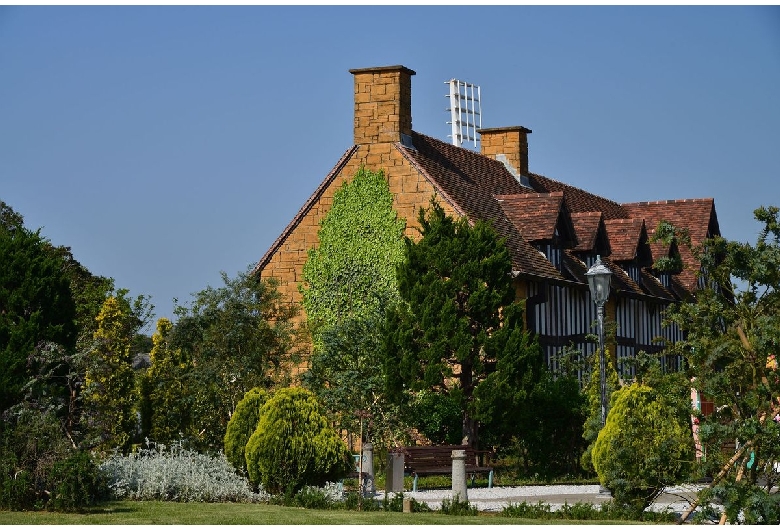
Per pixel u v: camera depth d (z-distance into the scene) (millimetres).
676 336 42312
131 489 18531
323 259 33438
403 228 32500
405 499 17953
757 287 16328
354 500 18000
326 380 27969
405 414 27359
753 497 15250
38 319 21344
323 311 33219
